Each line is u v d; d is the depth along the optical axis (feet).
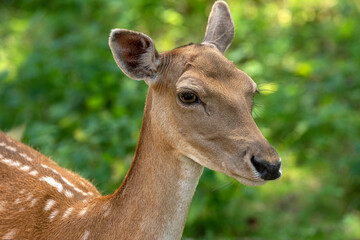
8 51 45.57
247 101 19.89
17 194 22.16
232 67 20.08
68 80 38.96
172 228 19.92
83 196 22.52
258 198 37.47
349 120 39.22
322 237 33.68
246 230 34.55
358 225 34.68
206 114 19.29
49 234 20.85
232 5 52.34
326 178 39.01
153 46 19.99
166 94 19.95
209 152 19.30
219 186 31.40
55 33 44.93
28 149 25.84
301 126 38.65
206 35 22.84
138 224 19.89
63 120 36.19
